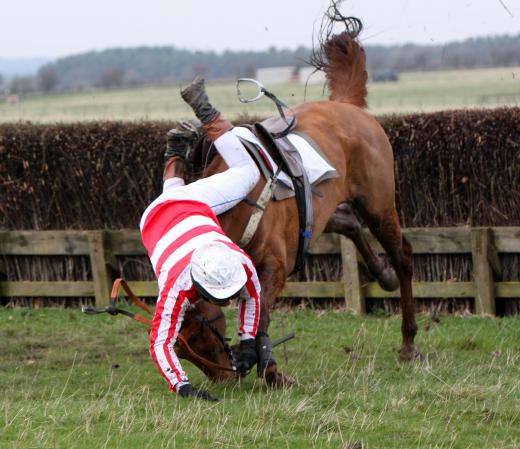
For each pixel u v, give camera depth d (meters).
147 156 13.46
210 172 8.70
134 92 60.69
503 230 12.23
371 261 11.20
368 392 8.51
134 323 12.67
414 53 68.19
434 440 7.12
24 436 7.16
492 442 7.11
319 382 8.89
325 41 11.10
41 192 13.98
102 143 13.60
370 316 12.83
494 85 45.53
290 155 8.98
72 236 13.64
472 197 12.69
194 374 9.60
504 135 12.37
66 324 12.83
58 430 7.34
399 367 9.80
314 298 13.27
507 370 9.46
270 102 39.91
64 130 13.71
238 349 7.96
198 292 7.21
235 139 8.38
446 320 12.35
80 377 9.75
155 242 7.77
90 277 14.00
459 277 12.73
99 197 13.81
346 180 9.97
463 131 12.50
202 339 8.13
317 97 42.97
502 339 11.11
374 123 10.46
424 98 39.19
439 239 12.50
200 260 7.12
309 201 8.97
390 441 7.11
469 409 7.88
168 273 7.48
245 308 7.82
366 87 11.09
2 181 14.02
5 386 9.32
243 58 91.56
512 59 55.00
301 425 7.43
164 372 7.66
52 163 13.83
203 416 7.54
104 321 12.88
